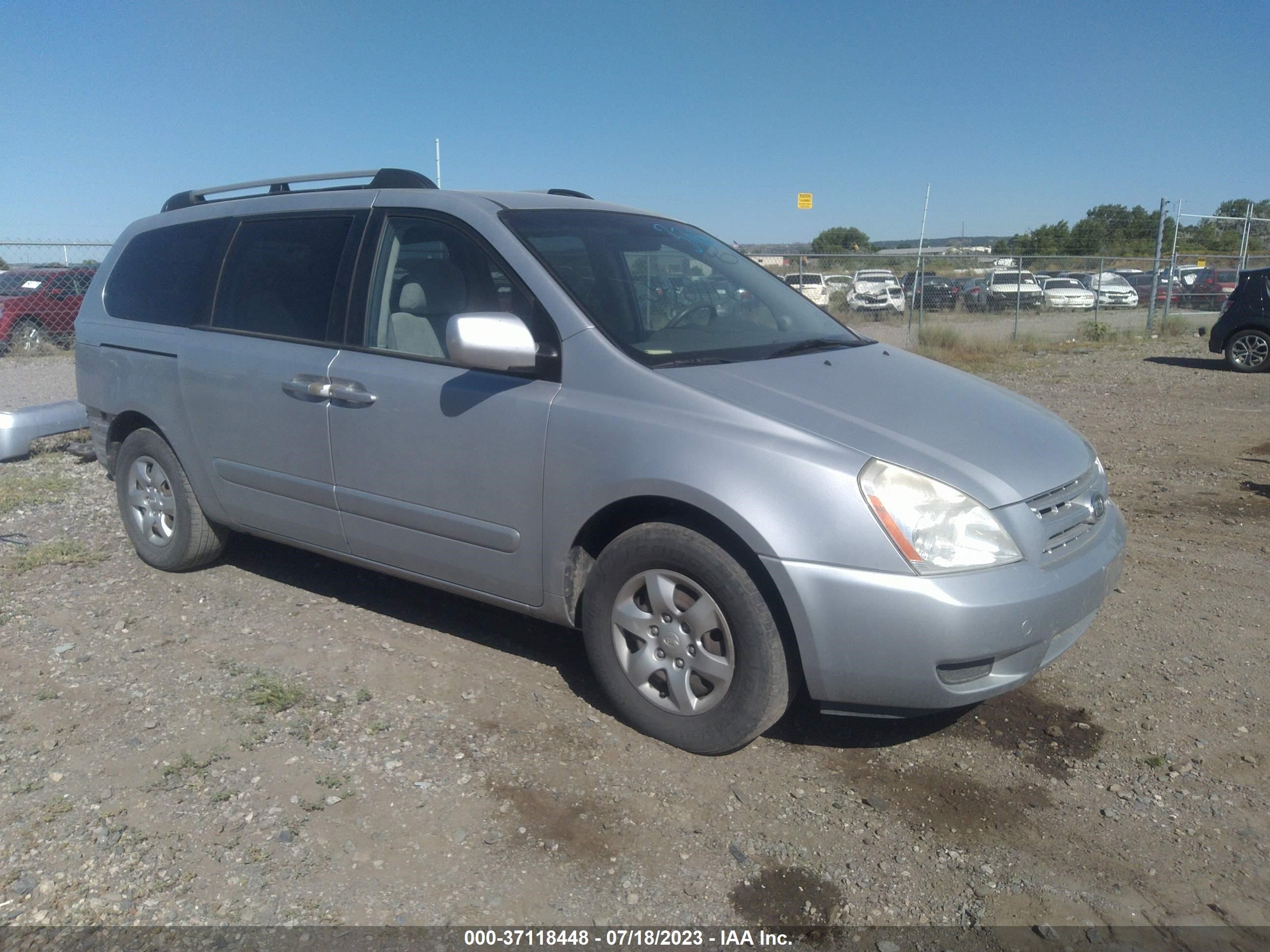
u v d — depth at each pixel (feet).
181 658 13.16
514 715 11.72
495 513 11.73
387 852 9.23
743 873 9.12
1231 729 11.75
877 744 11.39
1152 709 12.23
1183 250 121.80
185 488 15.61
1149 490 22.97
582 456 10.91
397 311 12.90
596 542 11.68
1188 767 10.94
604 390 11.02
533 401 11.33
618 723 11.60
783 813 10.02
